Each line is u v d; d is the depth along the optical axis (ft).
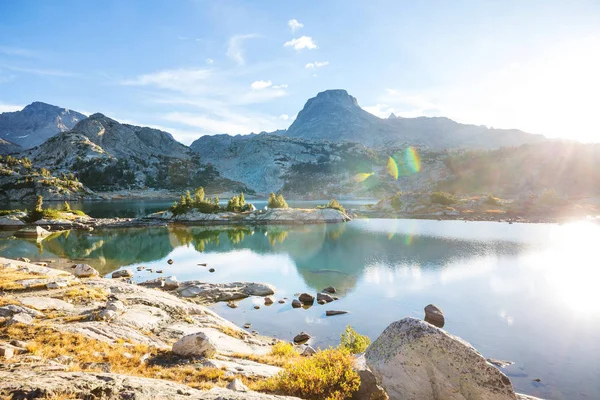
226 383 45.09
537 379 73.82
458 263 191.31
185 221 398.83
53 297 90.94
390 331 39.83
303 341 95.20
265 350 79.92
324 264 193.98
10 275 110.83
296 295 139.44
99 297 95.96
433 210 498.69
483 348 89.61
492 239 273.33
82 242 266.77
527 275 164.55
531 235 293.84
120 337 66.95
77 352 53.36
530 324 105.70
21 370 36.24
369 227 360.07
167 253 229.04
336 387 37.73
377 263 194.18
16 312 72.28
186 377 47.16
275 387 40.40
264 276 169.48
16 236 286.87
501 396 33.55
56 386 28.99
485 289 142.82
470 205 515.50
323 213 415.23
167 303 101.04
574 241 260.83
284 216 407.23
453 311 117.70
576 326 103.91
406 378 36.14
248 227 366.63
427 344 36.50
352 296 136.26
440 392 34.86
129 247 249.34
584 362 81.51
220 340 78.74
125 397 29.48
